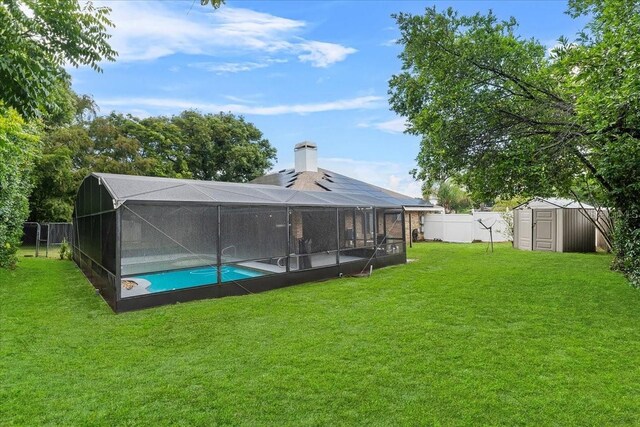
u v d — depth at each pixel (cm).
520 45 769
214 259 864
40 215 2238
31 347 523
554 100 783
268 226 981
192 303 783
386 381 412
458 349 503
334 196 1302
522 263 1304
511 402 367
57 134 2327
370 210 1287
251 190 1100
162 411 355
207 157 3195
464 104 810
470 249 1872
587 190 978
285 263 1004
